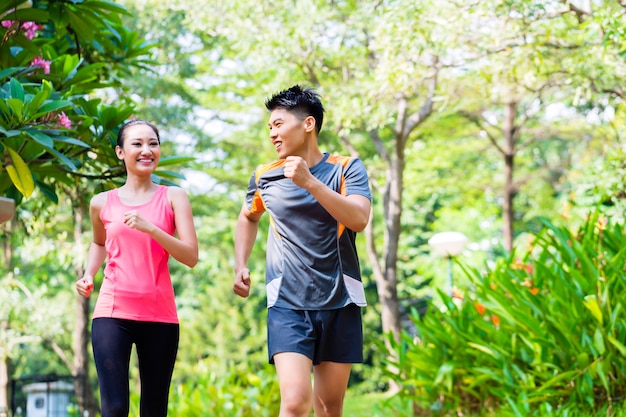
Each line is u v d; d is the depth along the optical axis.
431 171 17.42
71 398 13.08
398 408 6.83
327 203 2.98
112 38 5.88
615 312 5.04
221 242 19.50
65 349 18.72
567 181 18.80
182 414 7.33
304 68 11.92
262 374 7.70
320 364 3.25
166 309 3.26
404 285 23.61
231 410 7.33
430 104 13.07
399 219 14.13
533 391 5.42
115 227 3.26
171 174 4.63
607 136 13.10
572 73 8.50
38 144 4.34
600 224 5.79
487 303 5.66
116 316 3.18
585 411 5.05
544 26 7.90
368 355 24.39
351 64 11.80
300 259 3.17
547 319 5.29
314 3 11.01
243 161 17.50
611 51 7.88
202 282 24.03
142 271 3.22
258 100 14.20
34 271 15.98
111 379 3.13
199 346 23.22
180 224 3.33
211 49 14.59
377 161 15.59
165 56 14.29
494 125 16.59
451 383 5.98
